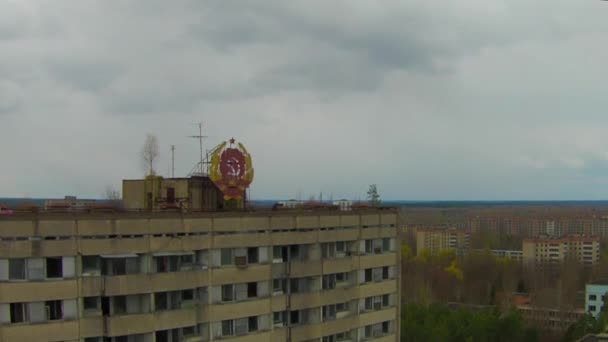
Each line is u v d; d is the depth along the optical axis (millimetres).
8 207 41062
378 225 55500
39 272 37688
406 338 87875
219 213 44094
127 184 51406
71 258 38562
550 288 144875
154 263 41156
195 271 42719
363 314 53531
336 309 52156
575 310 142000
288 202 55406
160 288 41031
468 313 102875
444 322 93500
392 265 56750
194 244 42781
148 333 40531
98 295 39188
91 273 39406
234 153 47938
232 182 47656
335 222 51500
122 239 40000
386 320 55562
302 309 48906
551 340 116938
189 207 48875
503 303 137125
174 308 42062
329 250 51438
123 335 39625
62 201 44812
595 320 115875
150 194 50250
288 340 47781
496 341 93250
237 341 44656
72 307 38531
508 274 162000
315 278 49656
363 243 54219
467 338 89812
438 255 186000
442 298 148500
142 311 40625
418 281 139250
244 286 45406
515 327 94062
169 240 41656
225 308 44125
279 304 47344
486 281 157125
